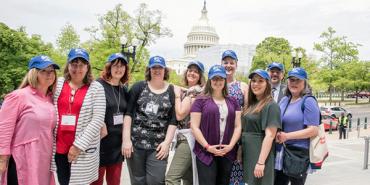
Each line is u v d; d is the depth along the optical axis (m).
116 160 4.49
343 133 19.62
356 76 48.94
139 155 4.36
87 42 34.19
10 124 3.43
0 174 3.55
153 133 4.34
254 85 4.20
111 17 34.06
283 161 4.36
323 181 7.24
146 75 4.54
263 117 4.07
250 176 4.15
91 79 3.97
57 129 3.79
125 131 4.39
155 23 35.41
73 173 3.77
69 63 3.87
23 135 3.50
